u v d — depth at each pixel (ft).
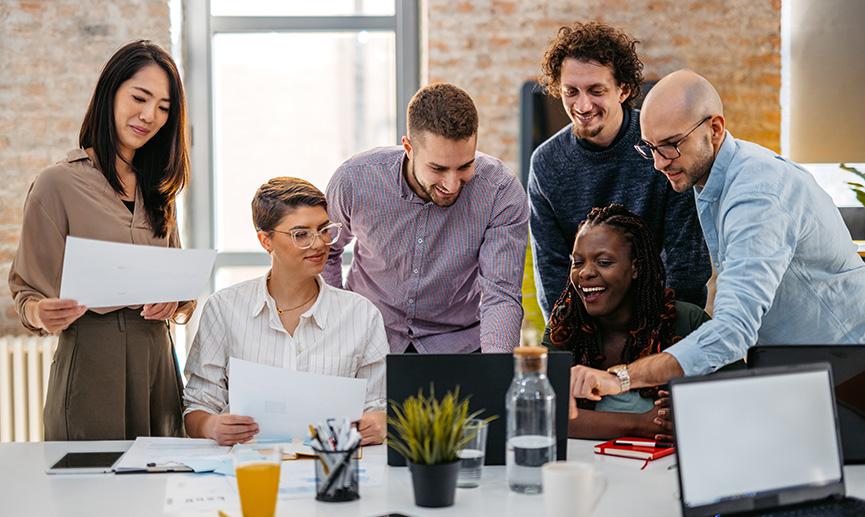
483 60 16.22
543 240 10.53
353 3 17.35
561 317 8.43
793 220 7.82
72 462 6.94
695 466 5.28
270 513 5.55
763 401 5.59
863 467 6.91
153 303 7.66
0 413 14.99
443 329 9.71
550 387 6.22
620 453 7.14
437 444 5.86
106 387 8.18
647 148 9.36
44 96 15.69
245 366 7.16
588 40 9.24
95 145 8.24
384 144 18.17
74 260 6.82
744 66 16.24
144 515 5.77
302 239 7.82
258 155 17.94
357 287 9.88
